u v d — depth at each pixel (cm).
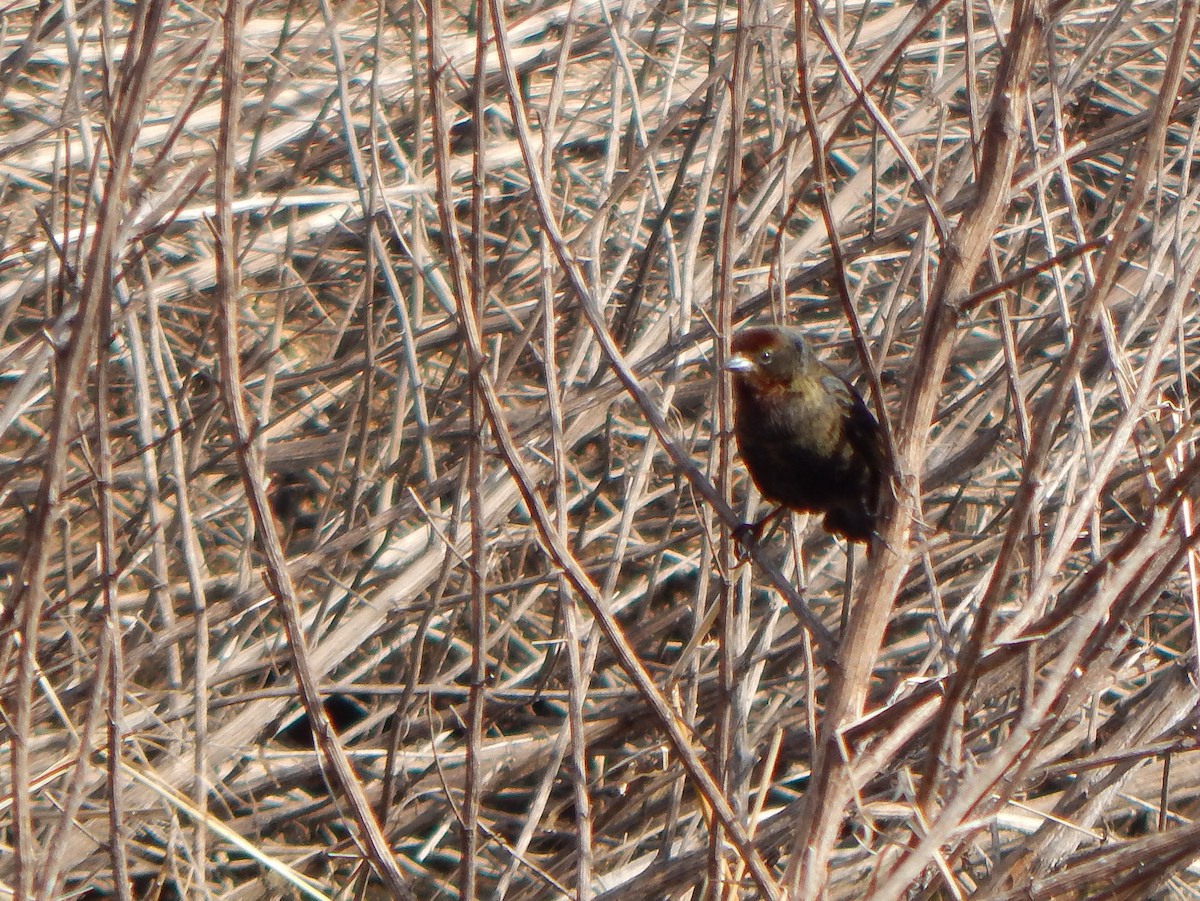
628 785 1151
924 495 1211
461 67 1552
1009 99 648
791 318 1387
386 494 1298
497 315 1459
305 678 732
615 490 1461
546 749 1239
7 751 1104
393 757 973
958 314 665
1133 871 757
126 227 805
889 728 689
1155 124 601
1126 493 1142
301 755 1210
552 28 1617
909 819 783
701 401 1485
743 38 763
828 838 653
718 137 1102
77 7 1551
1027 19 641
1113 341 767
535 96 1634
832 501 988
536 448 1266
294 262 1551
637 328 1391
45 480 684
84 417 1162
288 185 1264
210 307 1500
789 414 955
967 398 1195
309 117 1539
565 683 1304
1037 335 1160
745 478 1412
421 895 1203
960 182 959
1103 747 866
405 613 1187
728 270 780
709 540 927
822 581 1351
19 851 702
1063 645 812
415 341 1303
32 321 1379
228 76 661
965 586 1191
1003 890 801
